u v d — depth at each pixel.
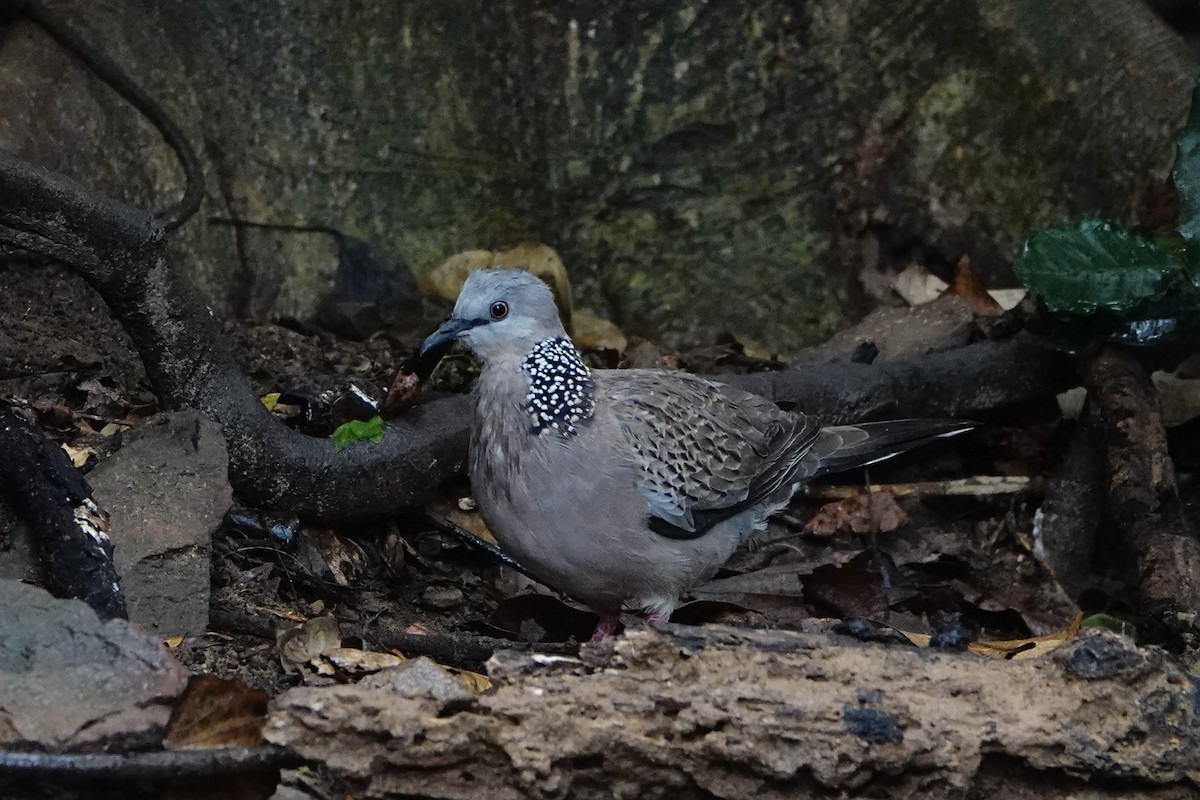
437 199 10.57
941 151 10.74
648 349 10.41
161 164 9.84
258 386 9.20
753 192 10.91
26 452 6.44
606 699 5.50
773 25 10.60
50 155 9.47
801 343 11.14
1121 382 8.95
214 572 7.41
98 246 7.04
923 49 10.59
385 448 8.06
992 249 10.80
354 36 10.20
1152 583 8.00
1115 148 10.31
